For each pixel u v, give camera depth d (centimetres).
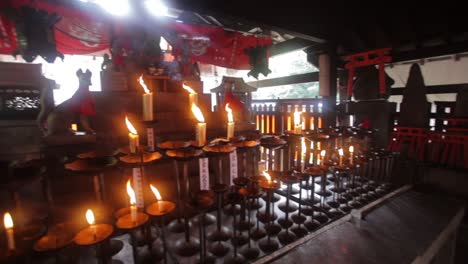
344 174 342
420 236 235
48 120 269
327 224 251
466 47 524
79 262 200
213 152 205
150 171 283
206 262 189
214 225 246
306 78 890
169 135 321
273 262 195
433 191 367
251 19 457
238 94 484
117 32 339
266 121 781
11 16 294
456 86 616
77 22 536
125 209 166
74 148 271
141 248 209
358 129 376
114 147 289
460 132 433
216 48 643
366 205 289
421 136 482
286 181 208
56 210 241
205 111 382
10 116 351
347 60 700
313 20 569
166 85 367
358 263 195
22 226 138
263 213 238
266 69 516
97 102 312
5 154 324
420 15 565
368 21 630
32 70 366
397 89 757
